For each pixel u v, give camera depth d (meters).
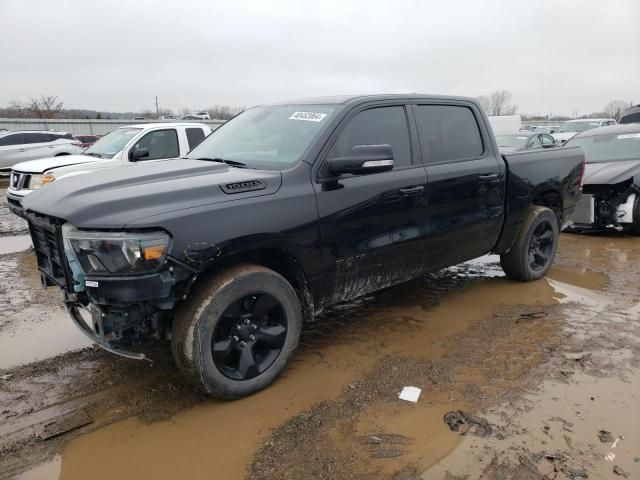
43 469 2.52
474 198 4.41
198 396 3.16
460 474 2.41
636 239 7.55
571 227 7.95
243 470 2.48
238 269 3.03
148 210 2.68
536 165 5.08
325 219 3.32
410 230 3.90
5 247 7.59
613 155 8.48
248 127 4.09
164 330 2.99
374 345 3.86
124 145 8.48
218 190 2.94
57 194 3.03
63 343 3.97
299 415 2.93
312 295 3.41
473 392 3.14
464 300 4.84
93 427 2.85
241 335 3.07
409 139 4.01
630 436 2.68
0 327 4.30
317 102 3.90
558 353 3.65
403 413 2.92
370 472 2.43
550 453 2.54
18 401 3.11
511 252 5.16
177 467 2.51
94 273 2.66
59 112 44.31
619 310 4.52
